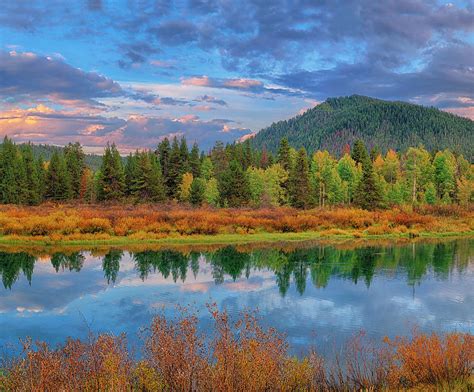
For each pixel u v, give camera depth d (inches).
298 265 1228.5
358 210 2475.4
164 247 1502.2
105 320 706.2
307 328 662.5
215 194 2957.7
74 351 327.6
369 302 831.7
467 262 1282.0
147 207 2625.5
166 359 315.9
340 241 1758.1
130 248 1457.9
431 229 2085.4
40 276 1027.3
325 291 922.7
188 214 1958.7
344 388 350.6
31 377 283.3
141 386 314.8
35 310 763.4
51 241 1493.6
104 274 1061.1
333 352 527.5
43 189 3029.0
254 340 335.3
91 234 1596.9
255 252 1450.5
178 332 354.0
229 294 891.4
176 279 1024.9
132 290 912.9
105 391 288.4
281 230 1940.2
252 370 312.5
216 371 306.3
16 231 1556.3
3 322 693.9
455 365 375.2
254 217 2086.6
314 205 2942.9
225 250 1478.8
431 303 829.8
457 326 684.1
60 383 284.5
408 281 1023.6
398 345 445.1
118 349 340.5
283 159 3799.2
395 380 368.2
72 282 973.2
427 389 341.4
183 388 301.4
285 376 337.4
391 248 1574.8
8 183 2851.9
